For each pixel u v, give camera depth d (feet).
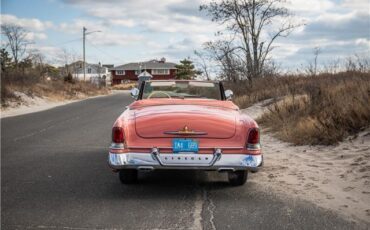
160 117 19.89
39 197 19.86
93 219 16.76
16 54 195.62
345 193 19.89
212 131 19.57
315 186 21.27
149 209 18.04
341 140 30.09
